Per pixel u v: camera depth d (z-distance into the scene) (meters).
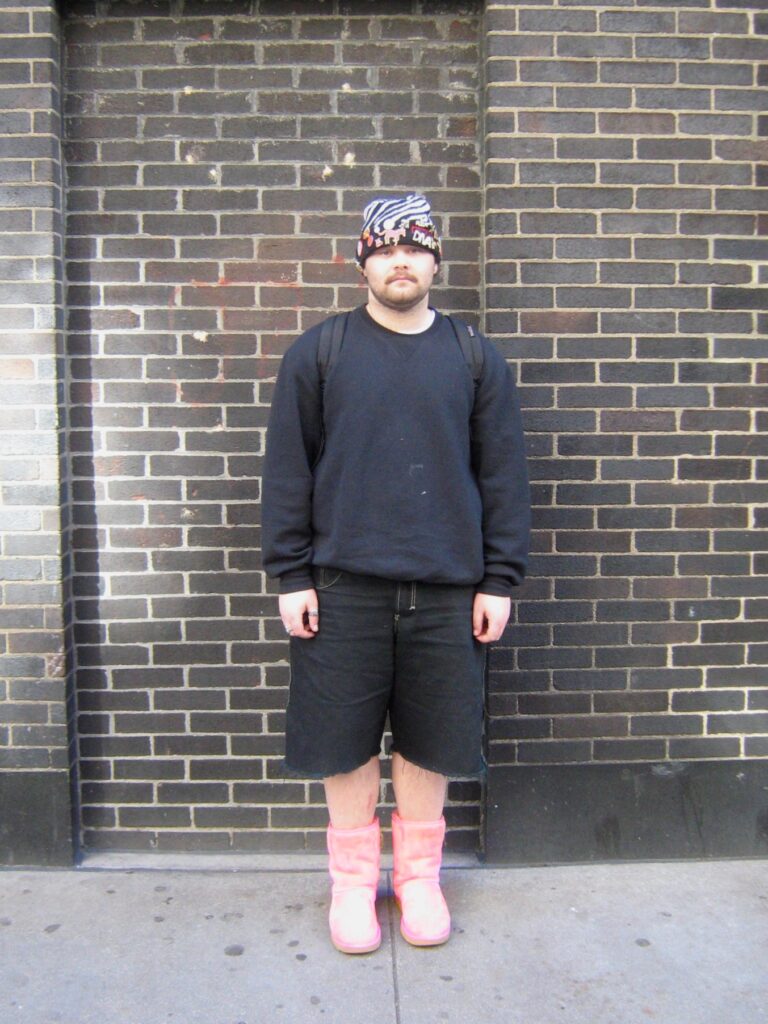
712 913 2.83
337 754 2.52
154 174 3.05
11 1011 2.40
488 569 2.53
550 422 3.03
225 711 3.15
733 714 3.13
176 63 3.04
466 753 2.54
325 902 2.90
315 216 3.07
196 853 3.17
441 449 2.40
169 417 3.10
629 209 2.99
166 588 3.13
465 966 2.57
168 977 2.53
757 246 3.04
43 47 2.93
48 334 2.97
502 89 2.94
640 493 3.07
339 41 3.04
